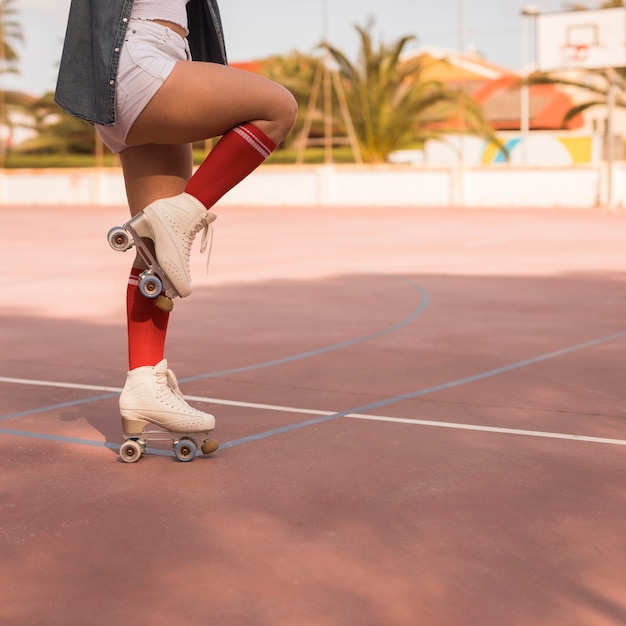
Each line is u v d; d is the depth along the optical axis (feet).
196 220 11.47
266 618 7.61
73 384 17.01
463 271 36.81
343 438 13.06
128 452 11.91
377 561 8.72
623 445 12.65
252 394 15.96
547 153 125.70
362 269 37.99
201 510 10.15
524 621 7.52
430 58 110.63
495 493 10.62
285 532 9.48
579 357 19.20
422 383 16.80
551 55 92.79
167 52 11.18
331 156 111.65
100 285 33.76
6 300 29.60
